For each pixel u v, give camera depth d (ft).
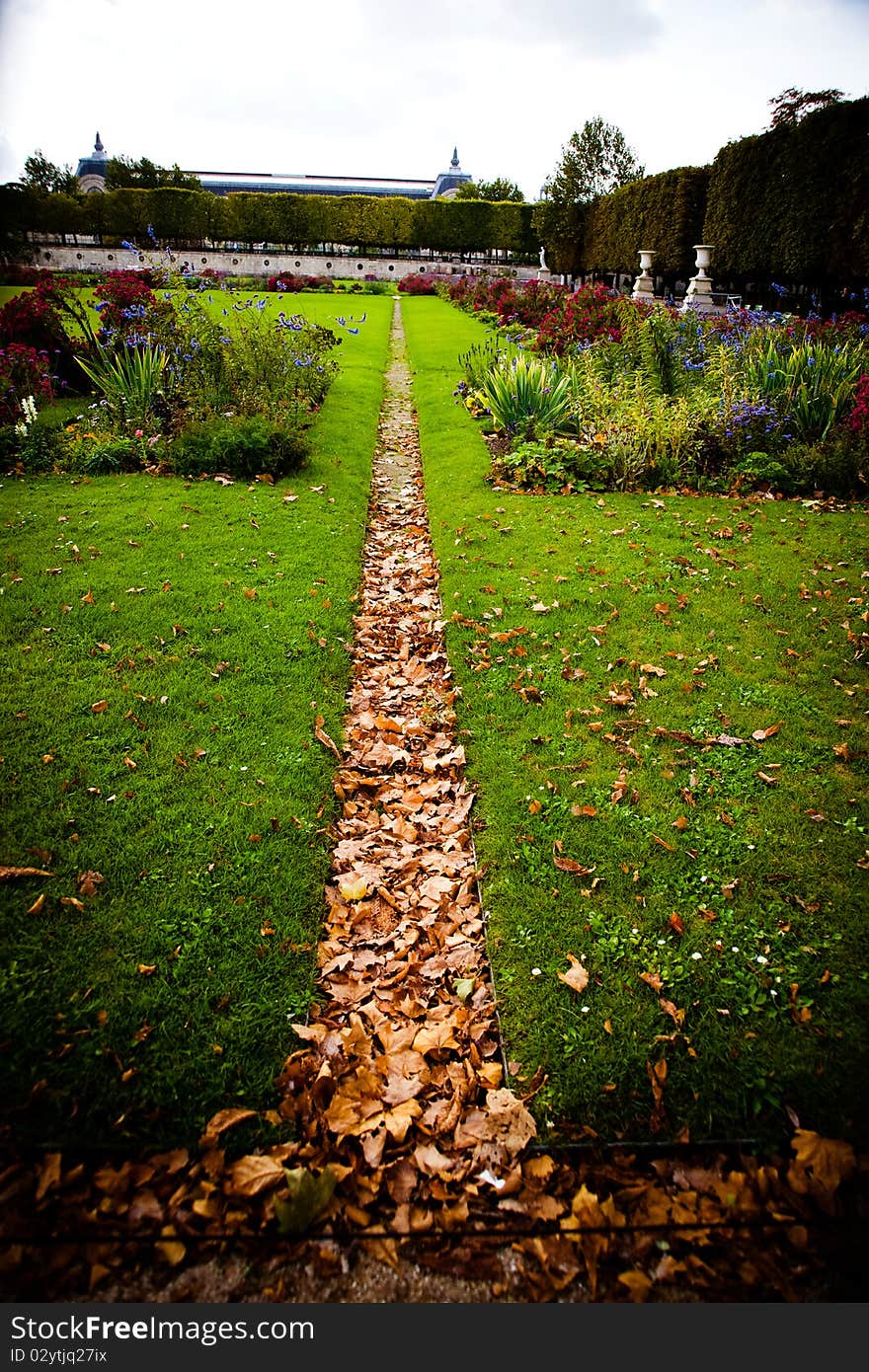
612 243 94.63
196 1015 7.28
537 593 16.85
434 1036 7.29
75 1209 5.62
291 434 25.23
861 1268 5.47
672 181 76.33
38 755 10.75
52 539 18.57
